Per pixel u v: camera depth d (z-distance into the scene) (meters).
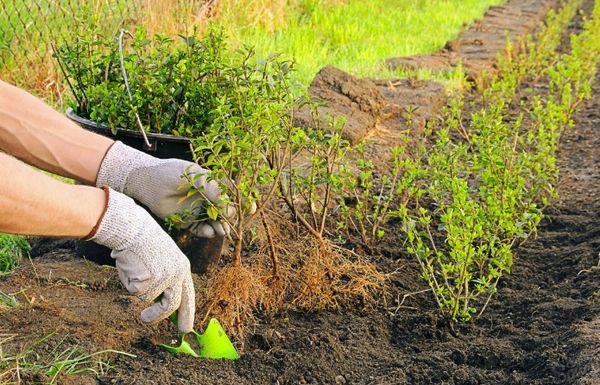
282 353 3.10
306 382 2.97
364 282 3.52
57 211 2.24
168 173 2.85
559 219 4.68
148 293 2.47
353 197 4.80
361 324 3.40
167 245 2.48
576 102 7.84
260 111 3.07
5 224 2.19
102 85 3.62
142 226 2.43
